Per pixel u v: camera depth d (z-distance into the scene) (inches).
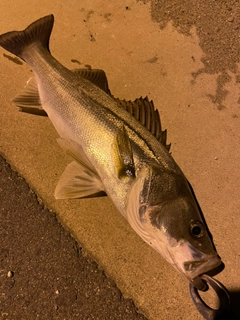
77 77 22.3
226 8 28.1
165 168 19.4
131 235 22.6
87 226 22.9
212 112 25.5
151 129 21.6
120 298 21.6
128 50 27.4
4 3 28.5
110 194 20.4
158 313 21.2
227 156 24.4
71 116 21.7
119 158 19.6
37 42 24.0
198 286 18.2
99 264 22.2
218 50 27.2
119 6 28.6
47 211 23.3
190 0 28.4
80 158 21.5
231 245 22.3
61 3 28.6
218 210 23.1
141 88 26.3
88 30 27.9
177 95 26.0
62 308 21.5
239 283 21.5
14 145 24.7
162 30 28.0
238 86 26.2
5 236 22.9
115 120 20.5
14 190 23.8
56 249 22.6
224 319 17.7
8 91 26.0
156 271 21.9
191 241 17.3
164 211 18.3
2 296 21.8
